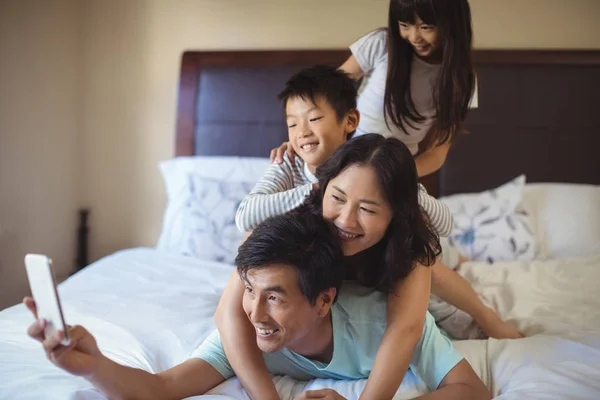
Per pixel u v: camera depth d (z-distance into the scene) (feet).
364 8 9.72
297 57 9.72
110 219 10.51
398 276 4.17
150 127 10.29
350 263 4.37
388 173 3.68
